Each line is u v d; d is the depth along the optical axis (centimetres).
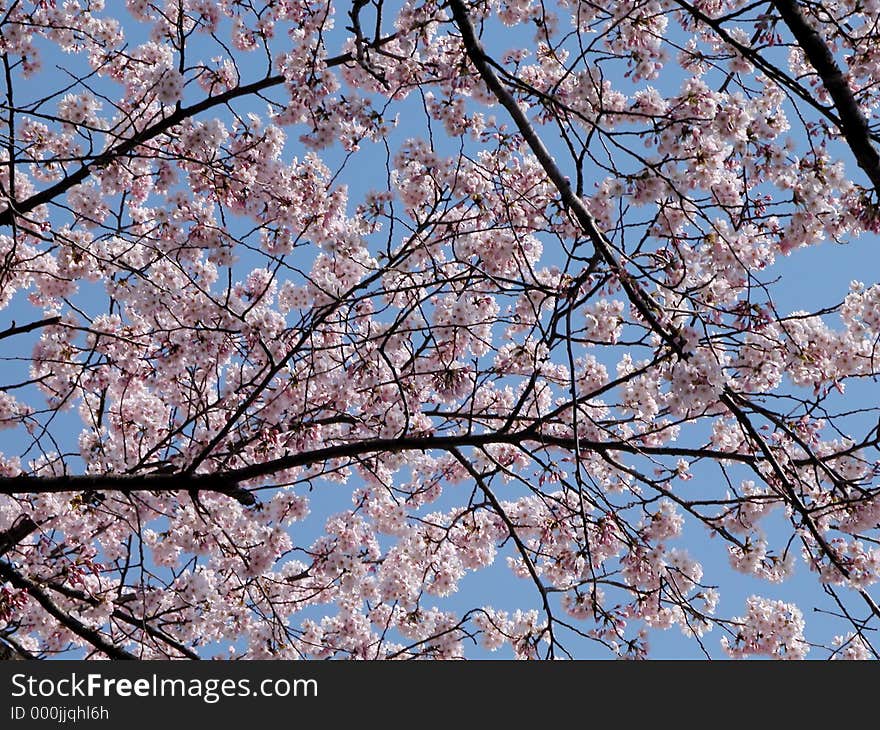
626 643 656
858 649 682
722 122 556
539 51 736
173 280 762
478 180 744
